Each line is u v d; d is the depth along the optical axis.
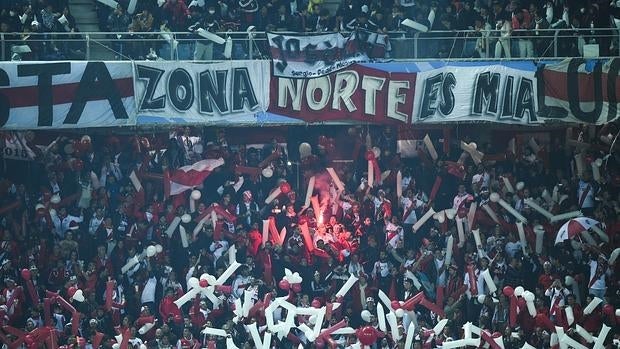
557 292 65.56
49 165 70.38
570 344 63.41
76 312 63.75
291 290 65.69
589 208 70.38
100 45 68.12
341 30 71.38
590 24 70.75
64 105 66.06
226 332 63.28
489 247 68.50
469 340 62.97
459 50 68.62
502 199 70.12
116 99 66.56
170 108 67.00
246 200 69.62
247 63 67.38
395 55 68.38
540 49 68.81
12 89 65.69
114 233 68.56
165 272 66.88
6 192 69.06
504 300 65.44
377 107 67.94
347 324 64.00
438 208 71.31
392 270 67.50
